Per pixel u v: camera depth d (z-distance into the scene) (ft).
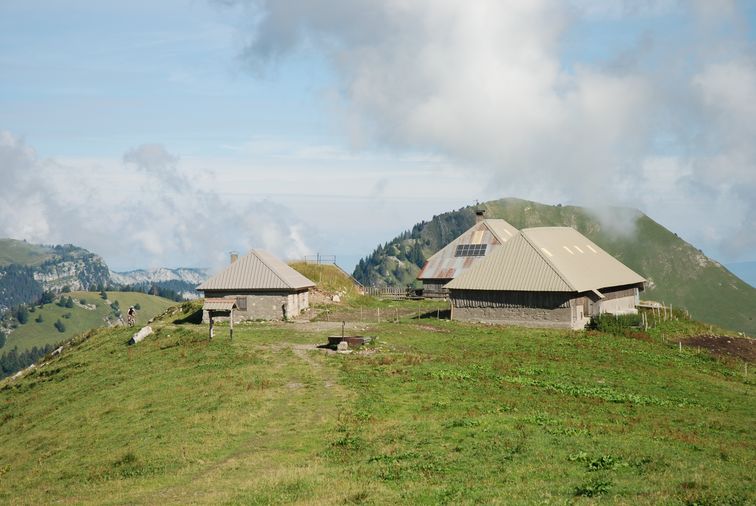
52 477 107.04
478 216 395.55
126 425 130.41
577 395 141.59
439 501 71.20
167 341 220.64
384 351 188.55
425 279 379.55
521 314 247.70
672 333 240.12
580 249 293.64
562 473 81.05
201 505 78.64
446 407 125.18
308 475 87.51
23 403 183.62
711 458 93.25
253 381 152.46
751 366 199.82
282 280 269.85
